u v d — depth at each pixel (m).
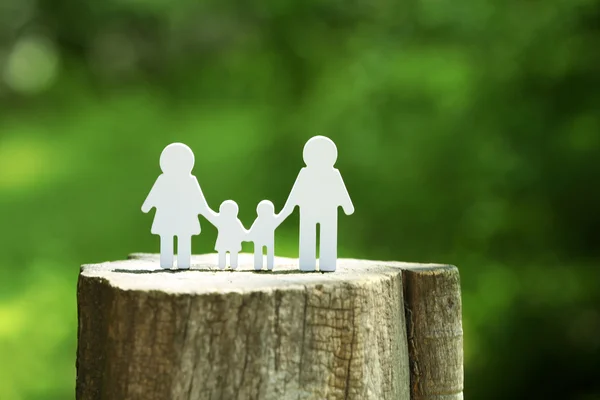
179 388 2.71
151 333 2.73
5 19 13.42
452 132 7.16
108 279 2.99
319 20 9.31
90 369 3.08
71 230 9.16
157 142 10.37
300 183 3.33
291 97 9.63
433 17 7.36
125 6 12.19
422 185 7.38
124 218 9.27
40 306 7.94
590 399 7.08
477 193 7.12
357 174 7.70
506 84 6.95
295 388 2.79
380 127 7.51
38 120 12.22
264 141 9.33
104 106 11.78
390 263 3.57
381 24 8.14
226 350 2.73
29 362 7.15
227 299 2.73
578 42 6.71
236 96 10.70
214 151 9.52
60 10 13.04
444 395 3.36
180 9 11.68
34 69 13.85
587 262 7.04
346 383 2.88
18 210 9.58
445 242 7.39
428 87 7.29
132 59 12.78
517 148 6.90
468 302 7.16
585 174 6.74
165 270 3.31
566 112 6.83
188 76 11.65
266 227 3.35
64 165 10.53
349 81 8.07
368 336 2.95
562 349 7.14
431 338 3.34
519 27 6.94
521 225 7.07
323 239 3.30
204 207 3.39
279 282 2.90
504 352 7.16
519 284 7.12
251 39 10.73
